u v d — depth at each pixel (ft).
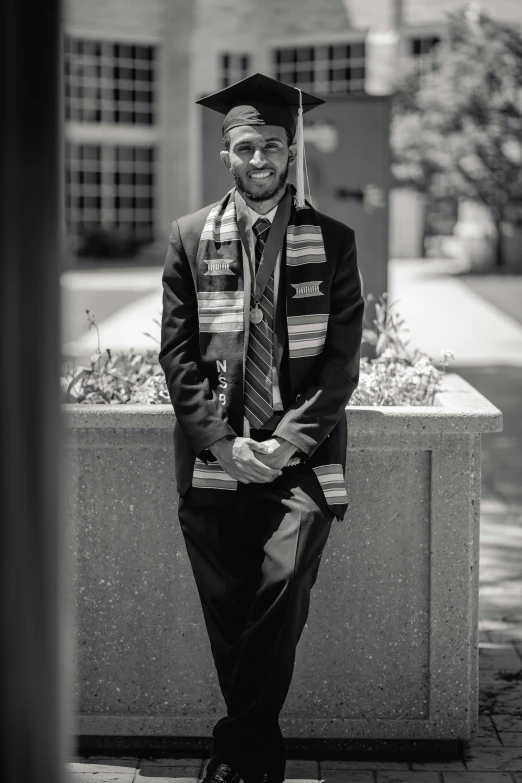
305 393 10.34
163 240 98.89
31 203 3.87
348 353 10.44
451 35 76.23
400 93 77.36
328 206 27.27
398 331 13.89
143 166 99.50
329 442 10.50
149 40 97.30
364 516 11.66
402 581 11.73
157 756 12.01
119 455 11.71
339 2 94.48
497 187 78.13
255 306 10.38
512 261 85.76
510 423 30.48
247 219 10.48
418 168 78.23
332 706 11.91
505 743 12.26
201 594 10.68
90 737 12.05
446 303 60.90
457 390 12.89
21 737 3.99
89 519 11.82
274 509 10.25
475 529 11.60
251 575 10.65
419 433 11.30
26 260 3.87
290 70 98.53
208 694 11.98
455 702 11.80
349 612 11.78
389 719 11.89
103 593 11.91
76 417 11.44
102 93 96.73
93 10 94.89
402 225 95.81
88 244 92.22
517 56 74.59
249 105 10.34
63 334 4.12
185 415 10.25
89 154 97.09
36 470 3.95
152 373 13.64
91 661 12.00
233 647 10.49
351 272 10.62
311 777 11.43
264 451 10.03
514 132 75.66
